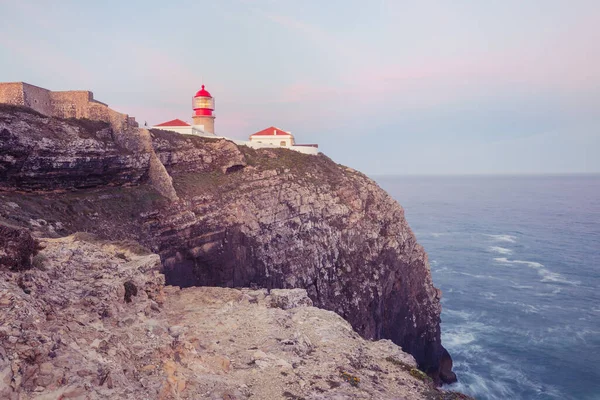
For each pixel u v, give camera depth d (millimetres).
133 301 16094
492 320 53719
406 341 49250
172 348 12992
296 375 14008
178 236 35688
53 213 28000
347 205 49719
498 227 121375
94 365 9172
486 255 87188
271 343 16266
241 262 39719
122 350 10898
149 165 38031
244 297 22250
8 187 28016
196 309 19859
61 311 11383
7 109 29344
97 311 12812
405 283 50250
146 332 12984
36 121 30734
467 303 59844
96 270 16422
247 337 16938
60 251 17031
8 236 12117
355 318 44219
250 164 48438
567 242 97438
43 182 29906
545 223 126812
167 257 34625
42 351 8367
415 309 50781
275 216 43219
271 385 13172
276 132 65750
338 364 15289
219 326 17750
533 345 46719
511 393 38750
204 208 38719
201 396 11367
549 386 39312
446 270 76625
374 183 57281
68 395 7809
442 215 150875
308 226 45062
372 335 44594
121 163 35281
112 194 33906
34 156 29016
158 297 19422
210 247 37688
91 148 32812
